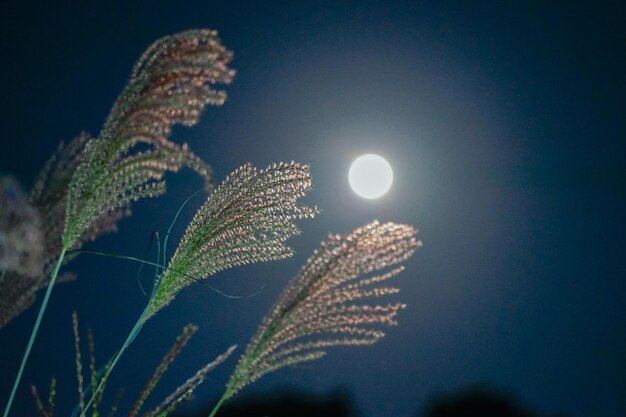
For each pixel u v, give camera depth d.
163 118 1.73
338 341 1.70
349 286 1.72
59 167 1.79
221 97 1.73
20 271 1.62
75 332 1.63
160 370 1.60
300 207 1.76
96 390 1.62
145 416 1.60
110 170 1.75
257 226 1.76
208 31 1.73
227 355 1.63
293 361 1.71
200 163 1.74
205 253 1.75
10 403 1.67
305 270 1.73
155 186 1.77
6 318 1.73
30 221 1.61
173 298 1.74
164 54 1.73
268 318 1.71
